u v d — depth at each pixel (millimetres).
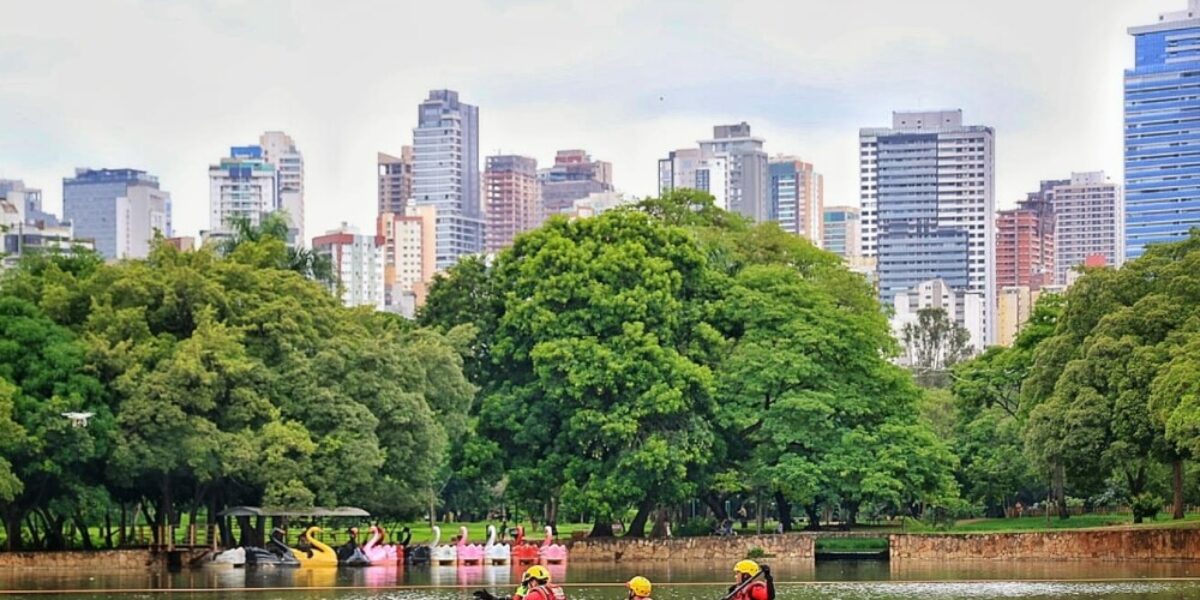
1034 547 107875
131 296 109562
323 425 108375
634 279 117438
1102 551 105000
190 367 102438
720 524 126688
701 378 114062
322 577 96312
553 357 113375
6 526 105438
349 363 111688
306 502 103688
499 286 124312
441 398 120000
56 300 109188
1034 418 114312
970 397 146625
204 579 94250
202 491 108938
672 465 112312
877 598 79375
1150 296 112750
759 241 134375
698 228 132500
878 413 121750
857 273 139250
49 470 99875
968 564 106188
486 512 176625
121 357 103750
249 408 105250
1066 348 119062
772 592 60312
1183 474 123875
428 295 138500
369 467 107062
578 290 115688
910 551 112188
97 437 101812
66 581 92125
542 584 59750
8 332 101875
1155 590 81750
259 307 111375
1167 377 100750
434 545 111250
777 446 117625
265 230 142375
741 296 120875
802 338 118562
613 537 117000
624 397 114062
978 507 150375
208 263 114688
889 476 115188
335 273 152625
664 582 91375
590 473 114062
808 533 118062
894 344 126938
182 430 102938
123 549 107938
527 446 118312
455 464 122188
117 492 113188
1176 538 101875
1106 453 109062
